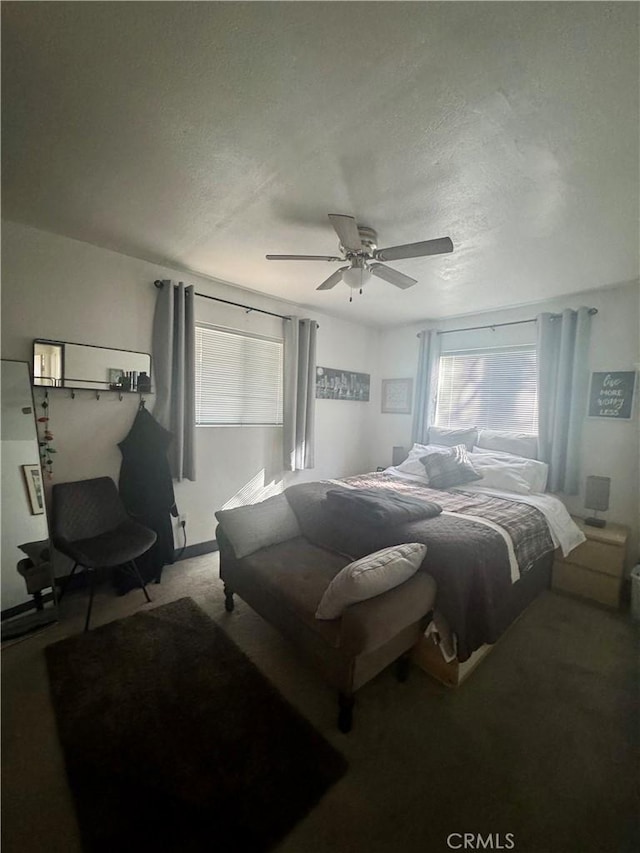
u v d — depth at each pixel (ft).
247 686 5.41
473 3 2.96
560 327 10.09
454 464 10.29
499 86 3.73
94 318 8.09
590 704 5.33
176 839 3.51
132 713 4.91
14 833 3.53
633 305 9.10
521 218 6.31
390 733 4.73
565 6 2.95
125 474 8.64
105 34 3.32
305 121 4.32
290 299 11.66
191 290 9.24
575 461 9.77
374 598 4.75
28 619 6.70
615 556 8.04
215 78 3.76
